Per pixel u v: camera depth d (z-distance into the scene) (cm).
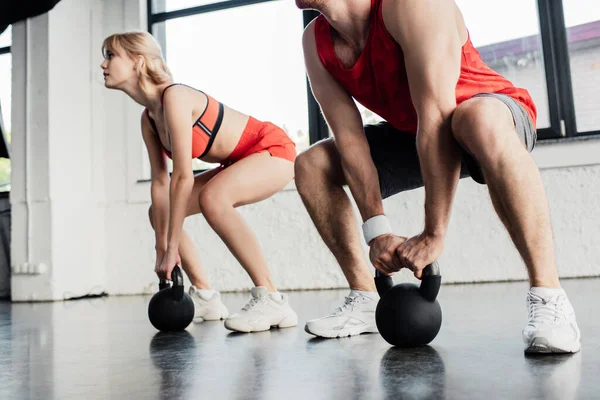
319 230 154
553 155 340
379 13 124
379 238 129
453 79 116
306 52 147
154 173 212
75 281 414
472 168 120
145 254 427
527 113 124
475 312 187
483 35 373
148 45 205
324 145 153
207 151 205
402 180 154
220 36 430
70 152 419
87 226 425
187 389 90
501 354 108
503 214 113
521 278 342
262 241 390
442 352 114
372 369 100
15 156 415
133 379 101
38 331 192
